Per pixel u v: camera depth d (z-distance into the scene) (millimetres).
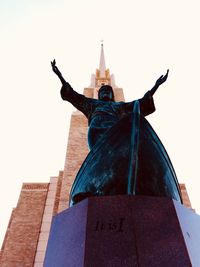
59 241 3070
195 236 2822
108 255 2439
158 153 3725
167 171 3680
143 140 3678
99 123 4711
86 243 2559
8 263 13914
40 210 17453
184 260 2299
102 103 5312
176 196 3617
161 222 2662
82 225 2803
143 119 3932
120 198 2926
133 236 2551
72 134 18375
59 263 2773
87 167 3773
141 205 2836
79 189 3658
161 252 2406
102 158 3684
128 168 3436
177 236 2502
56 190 18750
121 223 2682
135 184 3262
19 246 14852
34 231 15859
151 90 5117
